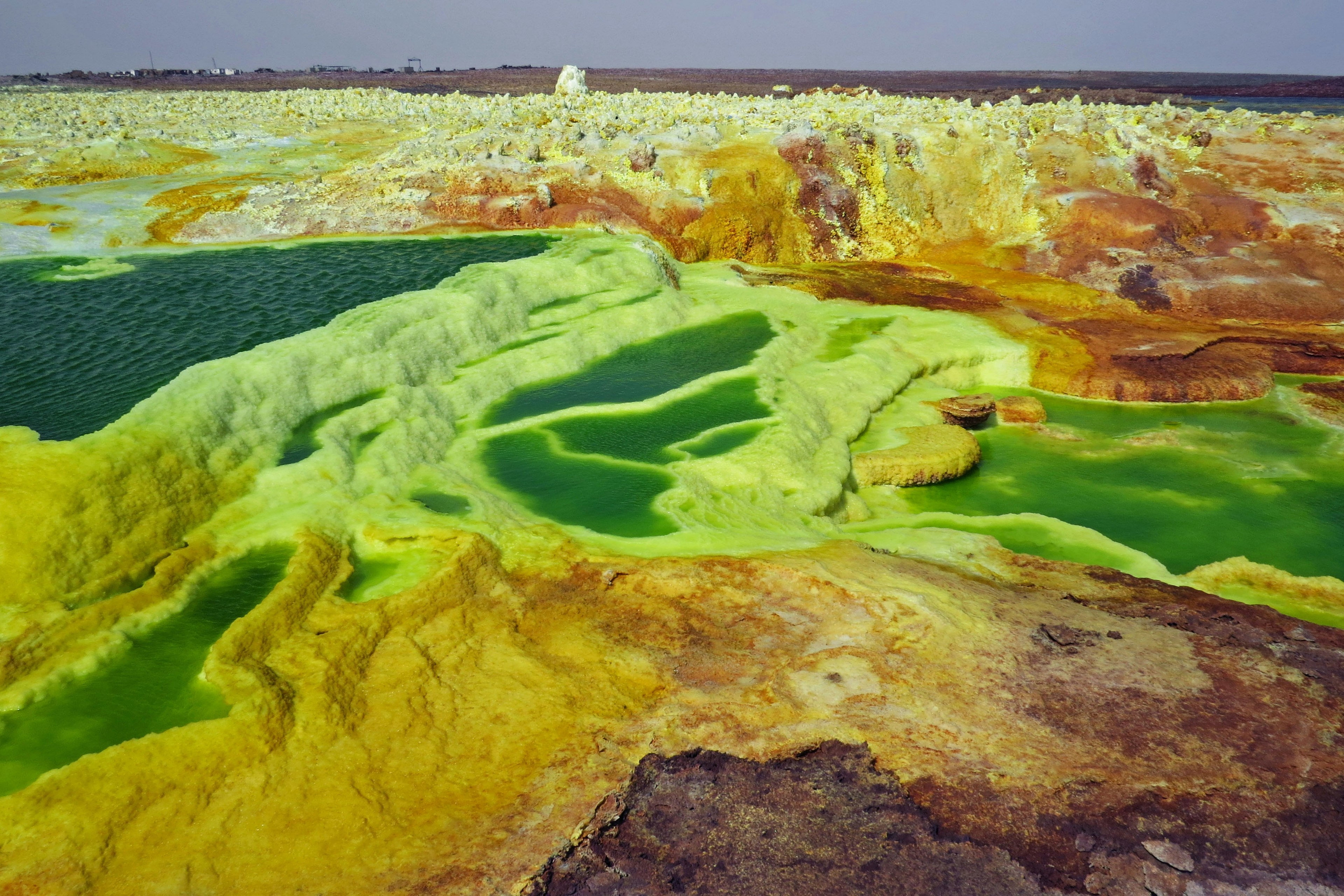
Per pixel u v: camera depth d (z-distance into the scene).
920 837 10.86
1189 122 51.19
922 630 14.58
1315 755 12.11
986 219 44.62
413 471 20.41
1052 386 30.97
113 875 10.02
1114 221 41.34
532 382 26.84
